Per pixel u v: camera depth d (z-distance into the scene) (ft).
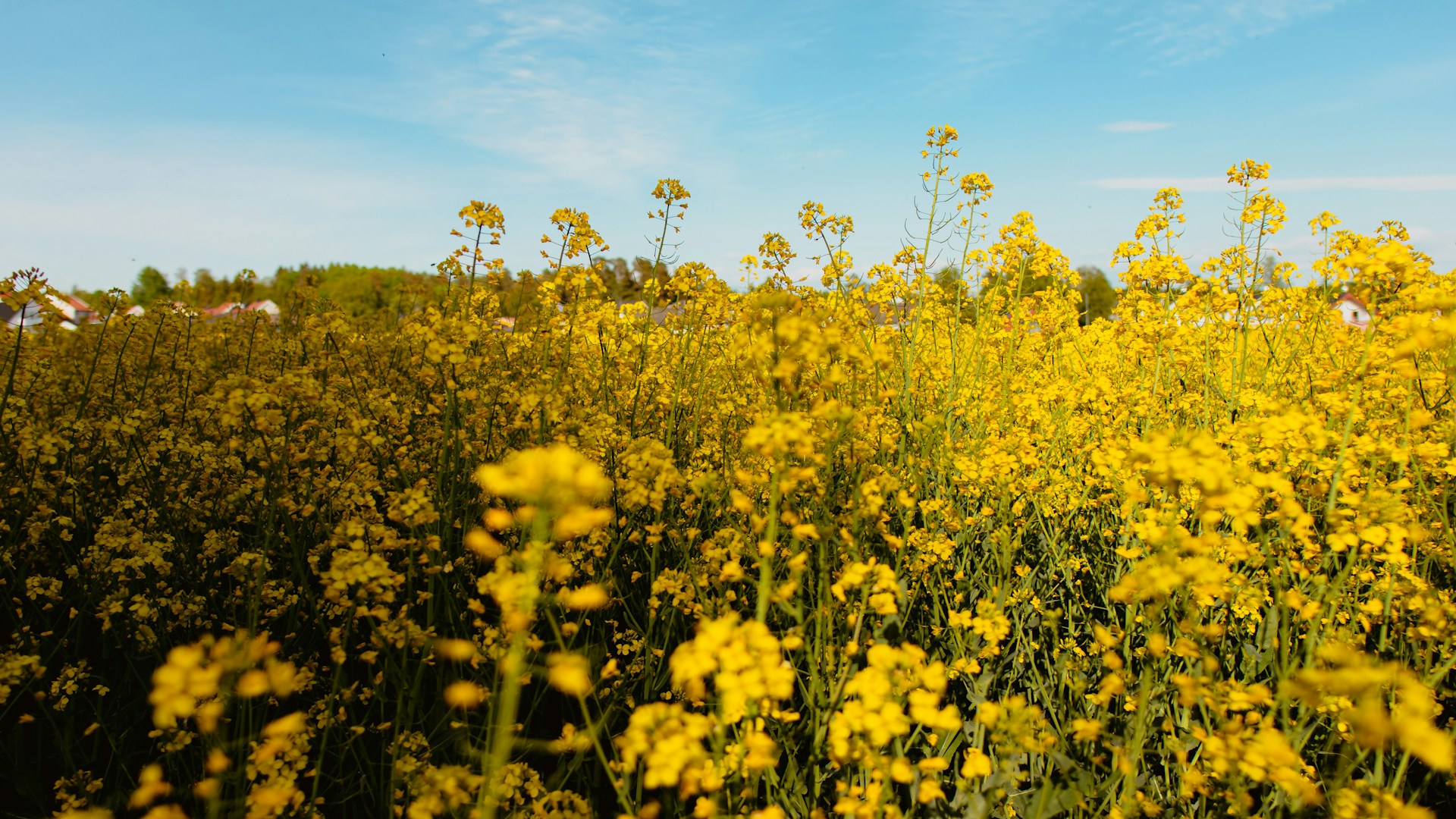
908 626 9.52
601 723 6.55
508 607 4.80
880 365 12.08
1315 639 6.91
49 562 10.93
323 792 7.59
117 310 15.26
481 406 11.86
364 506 9.45
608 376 14.92
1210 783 6.52
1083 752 7.11
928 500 10.39
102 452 11.91
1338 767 6.52
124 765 7.62
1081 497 11.07
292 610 9.06
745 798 6.04
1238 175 15.67
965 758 7.89
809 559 8.43
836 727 5.04
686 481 9.25
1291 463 9.47
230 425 8.02
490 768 4.99
